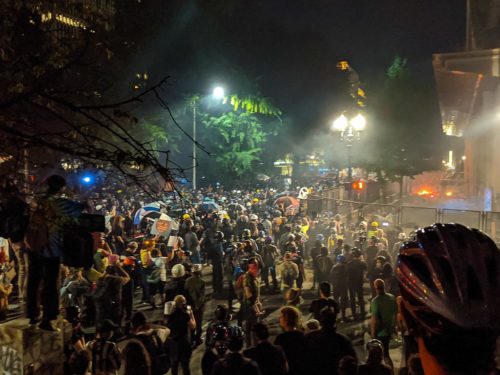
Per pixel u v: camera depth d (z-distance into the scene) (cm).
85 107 425
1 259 1430
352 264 1341
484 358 163
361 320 1349
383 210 2612
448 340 163
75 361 635
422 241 179
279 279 1933
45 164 547
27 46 733
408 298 176
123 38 1325
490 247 174
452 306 161
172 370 919
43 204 489
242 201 3186
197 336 1166
